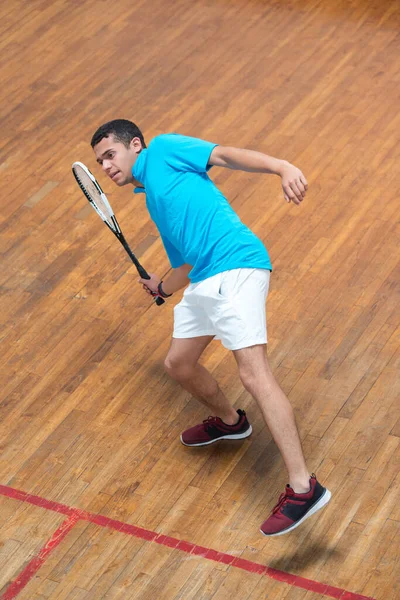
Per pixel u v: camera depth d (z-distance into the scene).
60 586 5.13
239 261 5.12
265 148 8.12
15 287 7.12
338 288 6.80
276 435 5.01
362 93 8.66
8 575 5.22
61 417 6.12
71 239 7.49
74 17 10.08
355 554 5.14
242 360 5.09
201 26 9.77
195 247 5.18
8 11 10.28
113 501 5.57
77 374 6.41
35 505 5.59
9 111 8.88
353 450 5.71
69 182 8.04
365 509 5.37
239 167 5.11
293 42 9.41
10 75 9.34
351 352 6.33
